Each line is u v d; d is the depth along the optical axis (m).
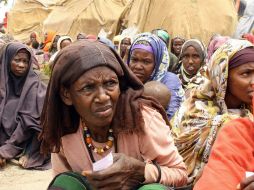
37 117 5.50
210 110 2.66
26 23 25.45
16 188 4.55
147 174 2.21
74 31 18.67
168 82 4.05
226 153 1.83
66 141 2.32
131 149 2.28
